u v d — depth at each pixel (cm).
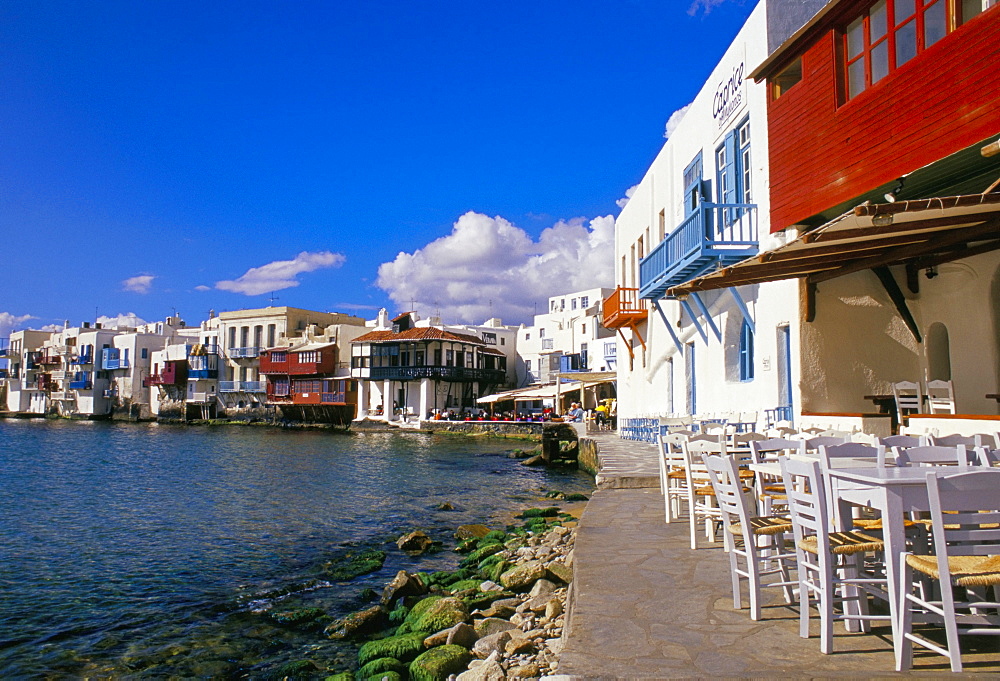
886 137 916
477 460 3741
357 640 890
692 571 611
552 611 786
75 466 3331
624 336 2978
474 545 1471
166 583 1189
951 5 811
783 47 1133
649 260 1830
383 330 7462
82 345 9625
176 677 786
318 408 7238
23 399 10675
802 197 1105
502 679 578
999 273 1045
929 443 568
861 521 506
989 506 353
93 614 1021
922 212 695
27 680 784
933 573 360
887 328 1175
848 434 793
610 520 875
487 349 7344
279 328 7944
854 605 454
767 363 1275
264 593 1119
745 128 1445
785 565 537
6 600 1091
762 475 662
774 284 1245
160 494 2344
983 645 410
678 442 859
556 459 3525
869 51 956
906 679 357
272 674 787
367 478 2858
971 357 1090
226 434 6275
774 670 379
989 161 830
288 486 2575
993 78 750
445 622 842
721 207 1347
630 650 420
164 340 9231
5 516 1889
